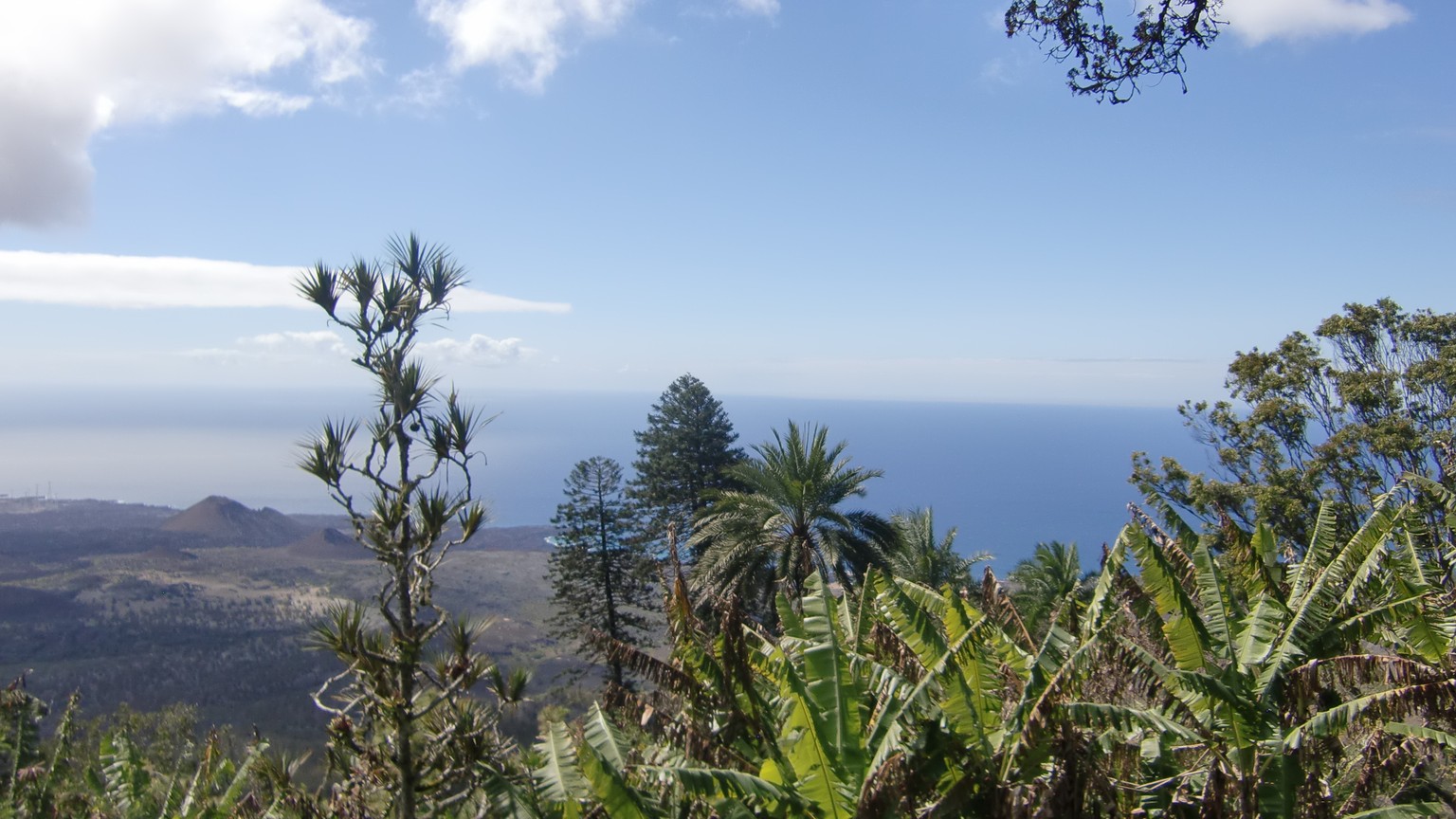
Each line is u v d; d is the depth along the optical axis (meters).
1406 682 6.19
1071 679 5.88
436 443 6.26
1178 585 6.68
